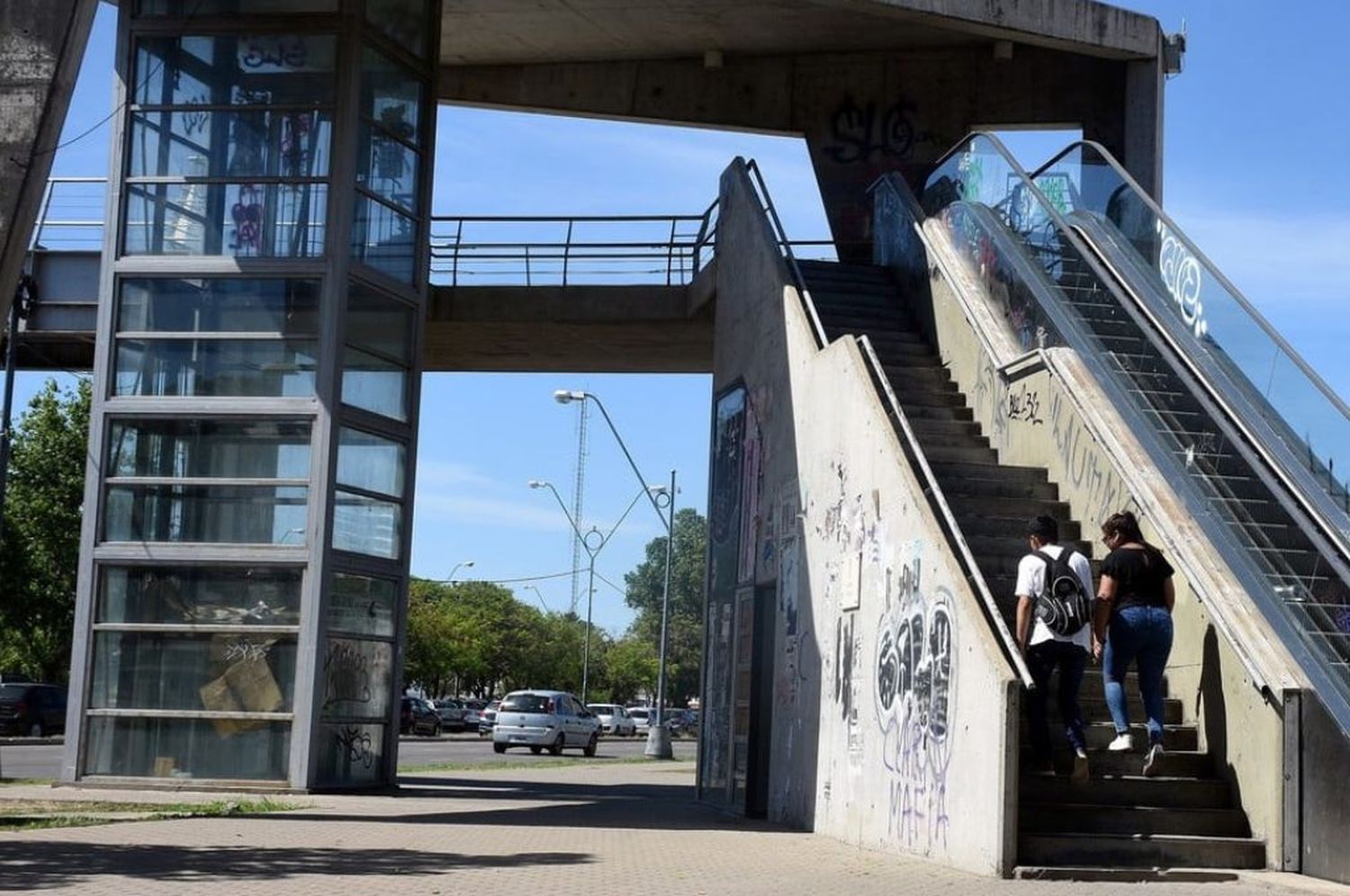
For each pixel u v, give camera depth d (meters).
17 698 47.66
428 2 21.47
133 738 19.08
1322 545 11.30
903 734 12.40
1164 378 14.53
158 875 9.48
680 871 10.60
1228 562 11.74
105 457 19.58
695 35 28.09
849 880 10.10
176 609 19.19
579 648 128.62
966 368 17.58
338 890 8.95
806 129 28.98
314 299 19.36
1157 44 26.86
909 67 28.72
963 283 18.14
